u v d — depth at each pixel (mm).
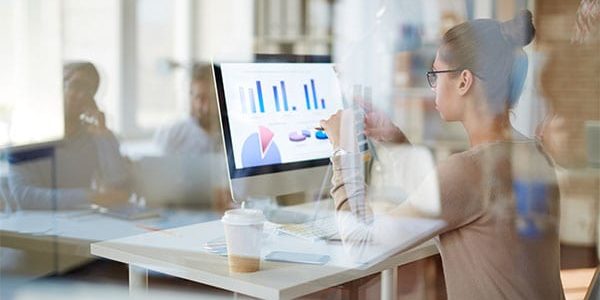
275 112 1440
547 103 1700
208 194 1897
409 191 1208
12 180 1866
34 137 2107
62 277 1438
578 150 1652
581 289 1185
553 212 1200
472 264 1113
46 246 1506
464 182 1126
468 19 1342
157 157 2230
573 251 1264
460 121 1217
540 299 1112
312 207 1348
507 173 1131
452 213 1125
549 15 1927
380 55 2250
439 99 1257
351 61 1733
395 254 1163
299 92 1496
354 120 1483
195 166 2125
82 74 2465
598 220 1376
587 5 2029
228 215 1131
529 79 1263
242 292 1073
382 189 1251
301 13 3340
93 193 1909
